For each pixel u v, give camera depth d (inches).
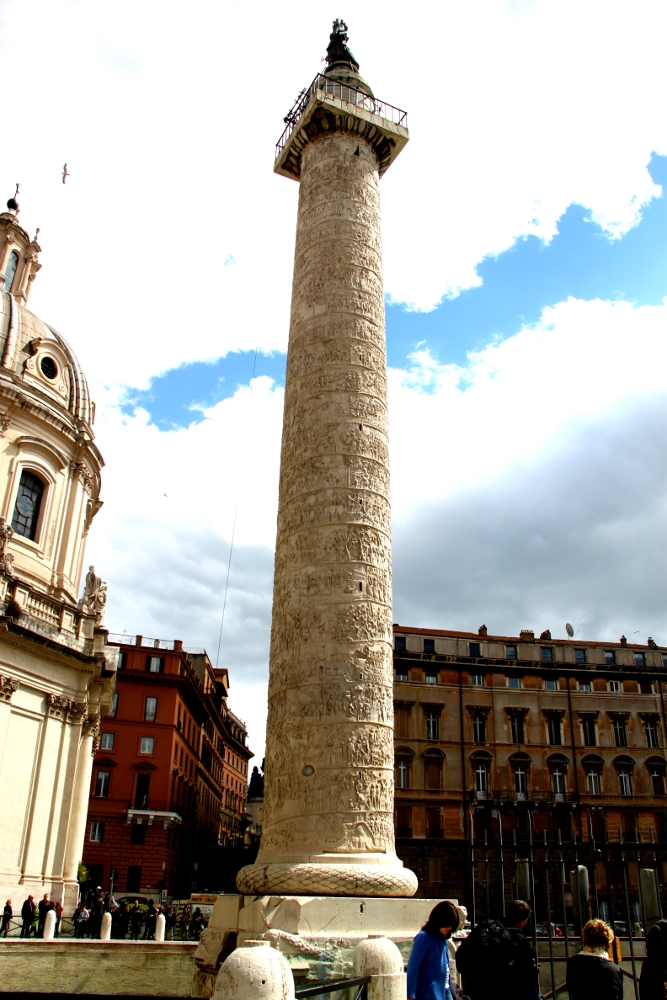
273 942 433.7
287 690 547.8
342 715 529.0
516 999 267.6
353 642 550.3
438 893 1796.3
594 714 2078.0
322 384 633.0
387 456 635.5
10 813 1125.7
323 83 765.3
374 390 643.5
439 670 2047.2
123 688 2123.5
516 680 2084.2
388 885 484.4
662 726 2101.4
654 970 312.0
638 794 2012.8
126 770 2039.9
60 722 1241.4
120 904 1326.3
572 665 2114.9
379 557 589.9
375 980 327.6
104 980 732.7
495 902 1632.6
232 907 500.7
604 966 274.8
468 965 275.9
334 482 596.7
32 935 981.8
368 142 759.7
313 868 481.1
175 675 2172.7
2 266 1616.6
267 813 536.7
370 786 520.7
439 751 1947.6
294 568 581.3
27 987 714.2
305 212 725.3
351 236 695.1
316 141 751.1
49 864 1175.0
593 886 488.4
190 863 2426.2
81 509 1480.1
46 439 1398.9
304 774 518.3
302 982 420.8
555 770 2005.4
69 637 1291.8
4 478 1323.8
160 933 911.7
